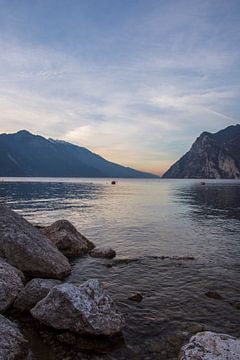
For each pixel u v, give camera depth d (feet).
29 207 167.02
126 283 52.85
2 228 57.21
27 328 35.42
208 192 337.72
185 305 44.06
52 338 33.73
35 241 57.41
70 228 75.10
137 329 36.81
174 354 32.04
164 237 91.71
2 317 33.63
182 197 263.49
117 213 148.05
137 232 99.09
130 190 382.63
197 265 63.57
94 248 72.08
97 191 349.61
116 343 33.65
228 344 28.63
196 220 127.65
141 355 31.78
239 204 199.62
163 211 158.71
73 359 30.66
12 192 288.10
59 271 54.60
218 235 95.66
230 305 44.29
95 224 114.32
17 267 53.78
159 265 63.16
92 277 55.77
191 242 85.30
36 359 30.17
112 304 37.04
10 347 29.96
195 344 28.73
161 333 36.11
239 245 82.12
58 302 35.47
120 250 75.51
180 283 53.16
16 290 41.50
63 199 226.99
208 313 41.65
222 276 56.95
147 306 43.45
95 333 33.65
